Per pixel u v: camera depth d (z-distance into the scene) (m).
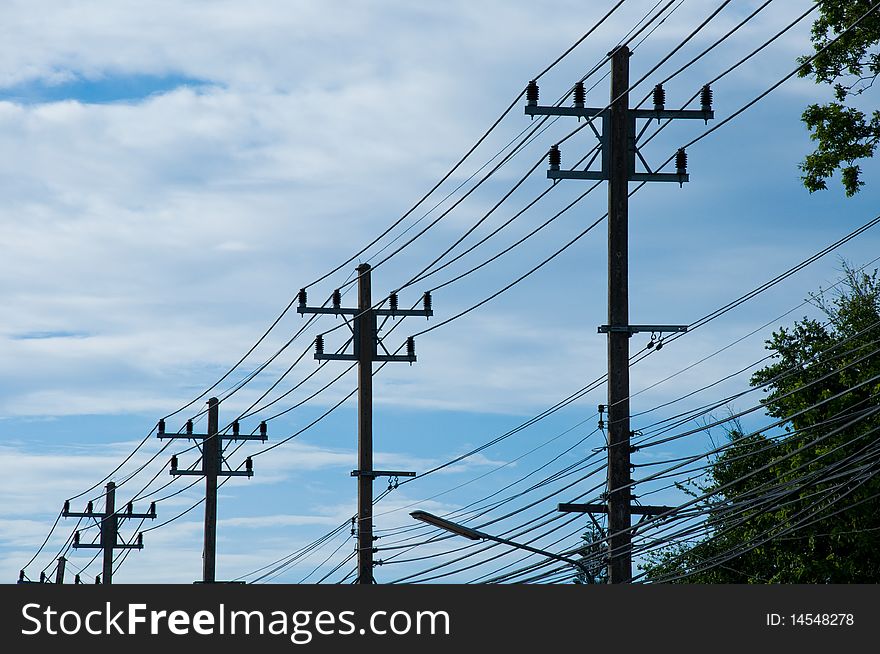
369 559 66.25
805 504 72.12
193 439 96.69
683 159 44.25
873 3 67.31
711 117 44.25
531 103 43.66
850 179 69.94
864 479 44.44
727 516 47.88
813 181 70.94
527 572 51.62
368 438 68.00
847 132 70.00
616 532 43.34
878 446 50.47
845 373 73.38
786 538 72.00
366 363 68.62
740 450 77.06
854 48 68.88
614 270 43.84
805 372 74.56
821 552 74.38
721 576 77.50
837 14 68.69
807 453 71.31
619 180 44.06
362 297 69.38
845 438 70.69
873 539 70.94
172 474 95.94
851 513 71.25
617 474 43.28
